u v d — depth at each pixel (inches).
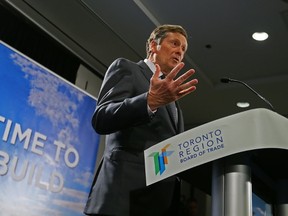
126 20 129.1
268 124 26.0
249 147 25.4
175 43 45.1
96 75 167.5
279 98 166.9
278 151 29.6
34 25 136.3
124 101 32.6
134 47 144.5
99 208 32.4
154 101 31.1
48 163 114.1
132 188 33.2
